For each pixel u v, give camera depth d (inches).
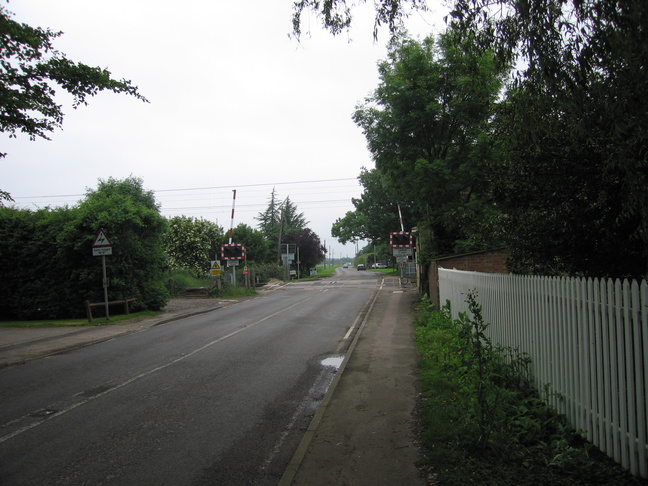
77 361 394.0
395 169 741.9
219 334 522.3
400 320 580.7
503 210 278.1
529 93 188.5
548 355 205.2
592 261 234.1
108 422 232.2
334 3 226.1
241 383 303.3
